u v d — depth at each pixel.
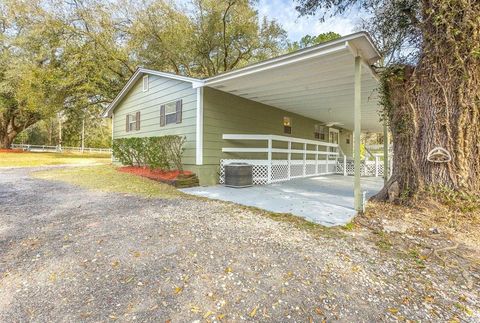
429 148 3.81
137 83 10.03
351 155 17.83
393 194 4.17
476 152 3.52
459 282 2.17
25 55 14.61
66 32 14.21
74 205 4.41
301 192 6.14
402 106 4.23
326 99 8.34
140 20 14.70
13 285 2.03
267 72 5.48
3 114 18.52
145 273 2.21
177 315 1.72
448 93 3.68
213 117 7.30
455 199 3.51
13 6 13.64
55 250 2.62
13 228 3.23
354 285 2.09
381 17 5.06
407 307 1.83
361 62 4.44
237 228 3.34
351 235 3.19
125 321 1.65
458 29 3.51
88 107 16.62
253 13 15.77
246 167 6.89
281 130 10.38
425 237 3.08
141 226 3.35
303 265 2.39
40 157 14.93
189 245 2.77
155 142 7.60
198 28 16.34
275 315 1.73
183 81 7.52
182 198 5.19
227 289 2.01
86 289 1.98
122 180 7.07
